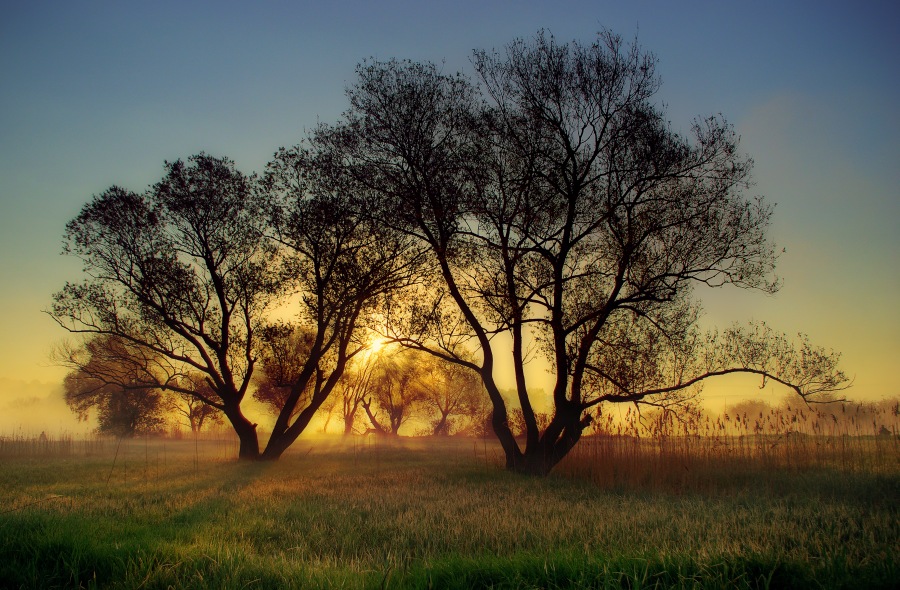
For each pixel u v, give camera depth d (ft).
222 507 40.27
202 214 92.63
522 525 32.45
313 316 94.89
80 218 87.56
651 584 19.20
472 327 76.13
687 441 62.69
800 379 61.62
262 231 94.22
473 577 20.59
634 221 68.44
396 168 77.71
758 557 20.90
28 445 111.34
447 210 72.79
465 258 75.51
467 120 73.46
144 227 89.86
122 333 92.43
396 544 28.50
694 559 20.76
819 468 58.18
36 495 48.03
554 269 71.67
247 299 94.02
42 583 20.61
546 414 78.48
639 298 66.44
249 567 21.90
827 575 19.77
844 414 64.08
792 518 34.06
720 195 65.46
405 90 76.28
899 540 27.20
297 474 68.18
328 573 21.33
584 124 70.95
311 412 93.91
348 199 86.48
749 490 48.06
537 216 73.20
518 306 71.67
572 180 71.92
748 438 64.95
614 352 69.41
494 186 73.31
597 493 50.37
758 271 63.82
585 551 23.98
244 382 94.79
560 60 71.05
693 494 47.80
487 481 60.23
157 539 26.27
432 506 40.16
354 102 77.25
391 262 87.04
